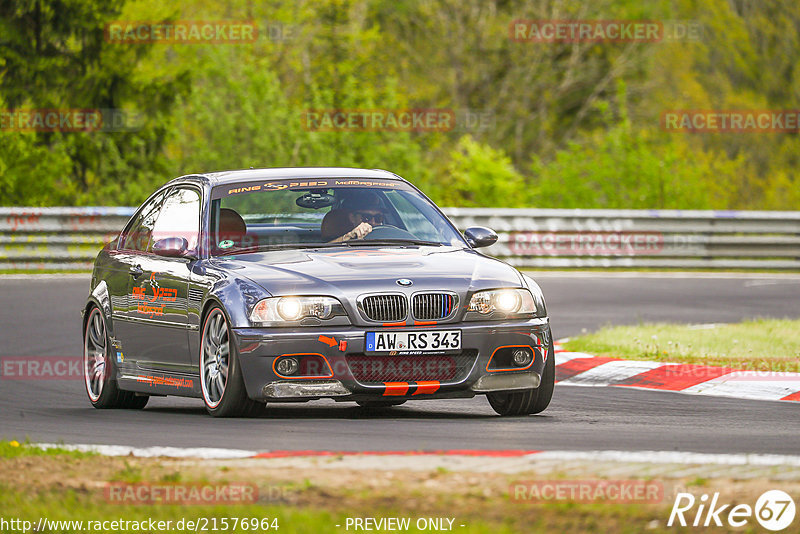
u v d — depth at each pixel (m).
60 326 53.53
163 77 110.94
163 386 32.16
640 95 157.00
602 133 143.12
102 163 111.62
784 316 57.56
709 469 20.80
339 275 28.64
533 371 29.41
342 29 131.25
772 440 25.98
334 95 116.94
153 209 35.28
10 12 108.69
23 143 103.75
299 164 107.38
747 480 19.80
